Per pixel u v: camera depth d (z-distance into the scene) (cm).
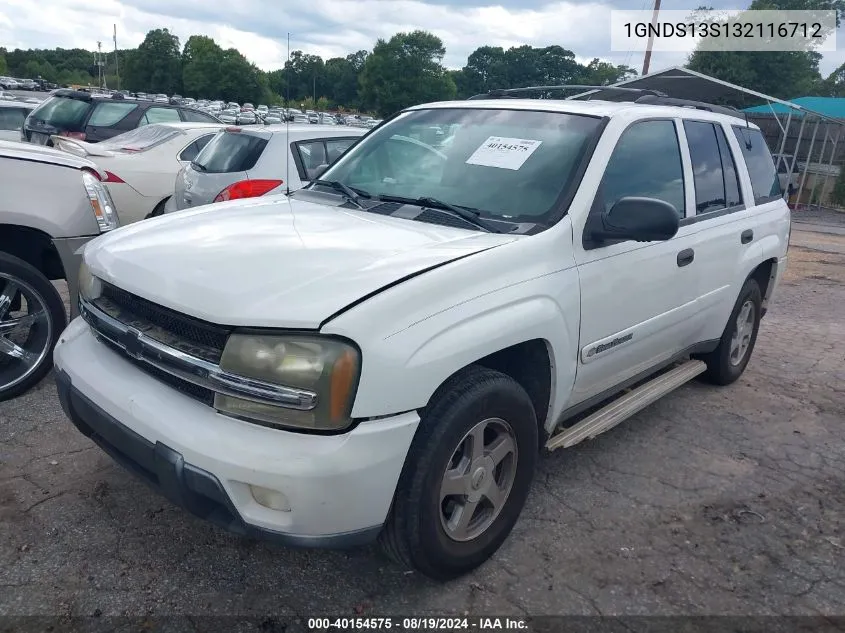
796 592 291
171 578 274
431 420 250
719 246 424
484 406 263
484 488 281
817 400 506
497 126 366
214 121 1309
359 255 261
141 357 255
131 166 816
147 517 311
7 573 271
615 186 341
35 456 355
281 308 226
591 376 338
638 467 389
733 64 2834
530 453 297
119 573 275
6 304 416
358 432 226
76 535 296
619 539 319
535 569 295
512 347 293
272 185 644
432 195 339
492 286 268
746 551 317
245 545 297
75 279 438
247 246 272
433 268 255
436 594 276
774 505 358
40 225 423
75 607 256
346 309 227
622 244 337
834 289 920
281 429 226
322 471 221
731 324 482
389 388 229
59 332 430
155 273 258
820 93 3962
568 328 305
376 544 304
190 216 326
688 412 470
